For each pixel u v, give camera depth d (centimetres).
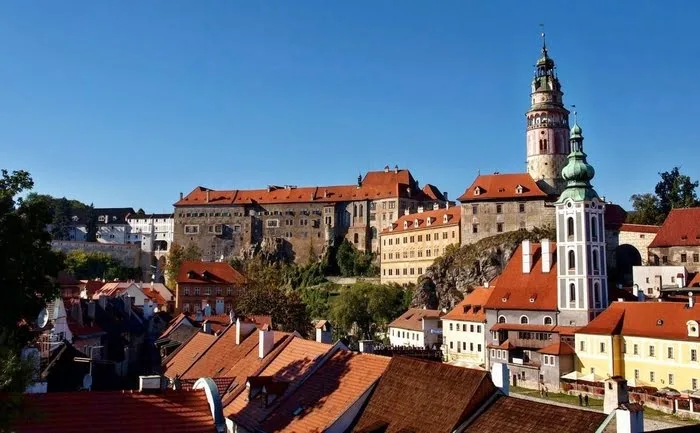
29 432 3067
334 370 4844
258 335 6506
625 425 2989
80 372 6869
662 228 16475
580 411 3259
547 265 13675
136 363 11175
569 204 12900
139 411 3353
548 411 3378
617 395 3525
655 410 9175
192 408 3466
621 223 18325
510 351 12850
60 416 3200
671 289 14412
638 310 11050
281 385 4944
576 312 12606
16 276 4431
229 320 10006
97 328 9281
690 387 9794
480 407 3691
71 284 16838
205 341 7519
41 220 4716
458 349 14700
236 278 18225
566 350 11612
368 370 4550
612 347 10919
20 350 4050
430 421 3769
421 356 13925
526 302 13325
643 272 15562
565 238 12938
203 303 15775
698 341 9700
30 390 3897
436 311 16638
